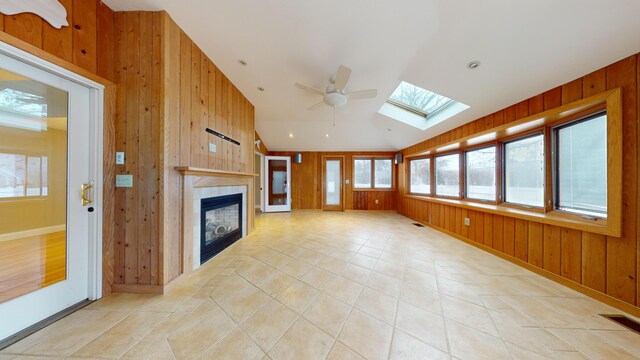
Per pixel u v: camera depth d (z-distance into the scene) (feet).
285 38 7.29
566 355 4.13
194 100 7.65
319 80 9.83
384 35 6.81
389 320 5.08
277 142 20.45
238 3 5.92
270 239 11.79
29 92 4.95
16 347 4.15
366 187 21.68
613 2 4.60
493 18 5.58
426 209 15.40
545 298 6.09
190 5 6.05
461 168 13.04
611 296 5.73
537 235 7.77
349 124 17.03
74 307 5.44
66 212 5.43
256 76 9.87
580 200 7.05
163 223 6.21
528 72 6.91
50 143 5.29
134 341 4.34
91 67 5.73
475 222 10.80
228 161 10.21
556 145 7.87
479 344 4.37
